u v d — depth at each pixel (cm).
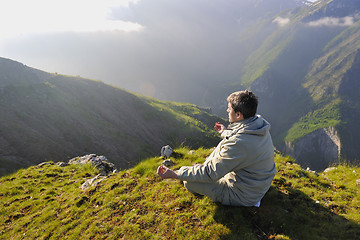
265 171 330
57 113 10881
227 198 368
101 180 608
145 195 478
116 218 418
